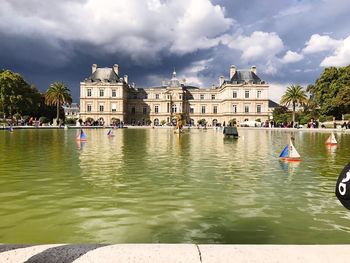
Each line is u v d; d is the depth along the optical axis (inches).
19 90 3651.6
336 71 3750.0
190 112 5423.2
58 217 309.7
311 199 377.4
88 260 126.1
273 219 307.1
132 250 133.1
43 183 454.6
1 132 2063.2
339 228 284.5
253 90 4936.0
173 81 5423.2
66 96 3742.6
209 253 131.6
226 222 298.4
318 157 772.0
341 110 3371.1
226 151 909.2
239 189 425.1
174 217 311.7
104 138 1510.8
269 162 677.9
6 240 255.6
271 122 4052.7
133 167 601.9
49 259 126.4
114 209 335.3
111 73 5032.0
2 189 418.0
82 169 575.8
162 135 1867.6
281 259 127.3
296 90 3614.7
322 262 125.5
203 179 489.7
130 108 5339.6
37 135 1726.1
